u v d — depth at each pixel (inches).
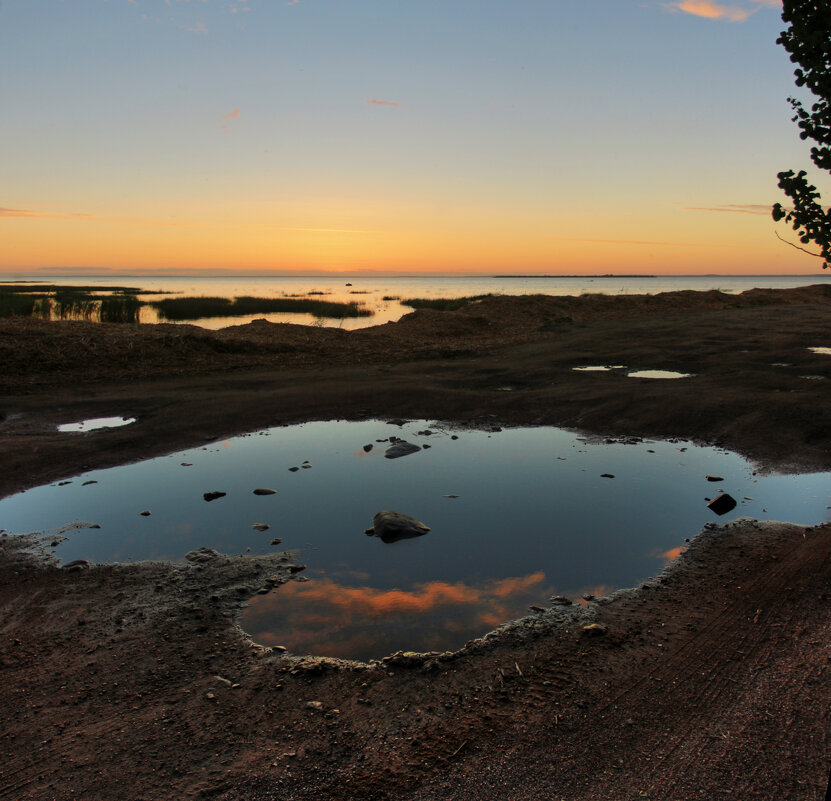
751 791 102.8
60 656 153.3
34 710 132.5
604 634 157.6
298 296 2439.7
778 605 166.7
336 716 128.4
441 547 215.9
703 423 366.9
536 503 257.6
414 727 124.3
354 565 202.7
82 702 135.0
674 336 803.4
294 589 186.9
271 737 122.3
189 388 503.8
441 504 258.4
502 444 348.8
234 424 396.5
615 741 117.2
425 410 431.2
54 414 417.4
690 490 268.2
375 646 155.7
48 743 121.7
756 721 120.5
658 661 144.3
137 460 324.5
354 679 141.6
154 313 1320.1
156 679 143.3
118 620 169.9
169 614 172.9
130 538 226.5
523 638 157.5
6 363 551.8
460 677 141.1
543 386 499.8
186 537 227.5
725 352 650.2
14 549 217.6
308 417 415.5
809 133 120.0
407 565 202.2
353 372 586.6
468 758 114.3
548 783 107.0
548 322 1077.1
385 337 822.5
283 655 152.4
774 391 433.4
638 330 892.6
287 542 221.9
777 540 210.7
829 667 136.6
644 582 186.9
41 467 310.3
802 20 117.6
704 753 112.5
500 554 209.5
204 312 1376.7
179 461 323.0
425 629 163.3
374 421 406.3
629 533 225.0
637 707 127.3
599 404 423.8
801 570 185.9
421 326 920.9
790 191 121.3
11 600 181.8
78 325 717.3
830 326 879.7
